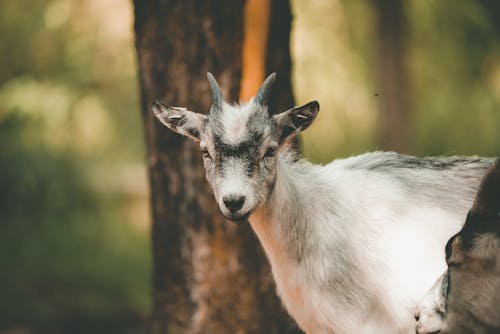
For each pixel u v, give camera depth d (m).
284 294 6.49
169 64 7.82
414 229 6.30
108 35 16.48
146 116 8.09
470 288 5.05
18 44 16.70
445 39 16.59
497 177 4.83
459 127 16.88
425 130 17.06
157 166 8.05
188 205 7.90
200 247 7.89
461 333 5.10
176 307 8.11
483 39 16.53
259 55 7.71
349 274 6.24
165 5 7.79
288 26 7.94
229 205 5.66
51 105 15.87
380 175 6.57
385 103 15.84
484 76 16.81
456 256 5.13
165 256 8.12
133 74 16.83
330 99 14.95
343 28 15.39
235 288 7.91
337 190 6.41
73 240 16.31
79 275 15.56
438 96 16.94
